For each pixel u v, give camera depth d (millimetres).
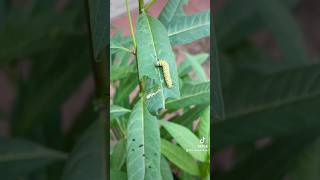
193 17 446
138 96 477
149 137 457
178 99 480
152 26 440
